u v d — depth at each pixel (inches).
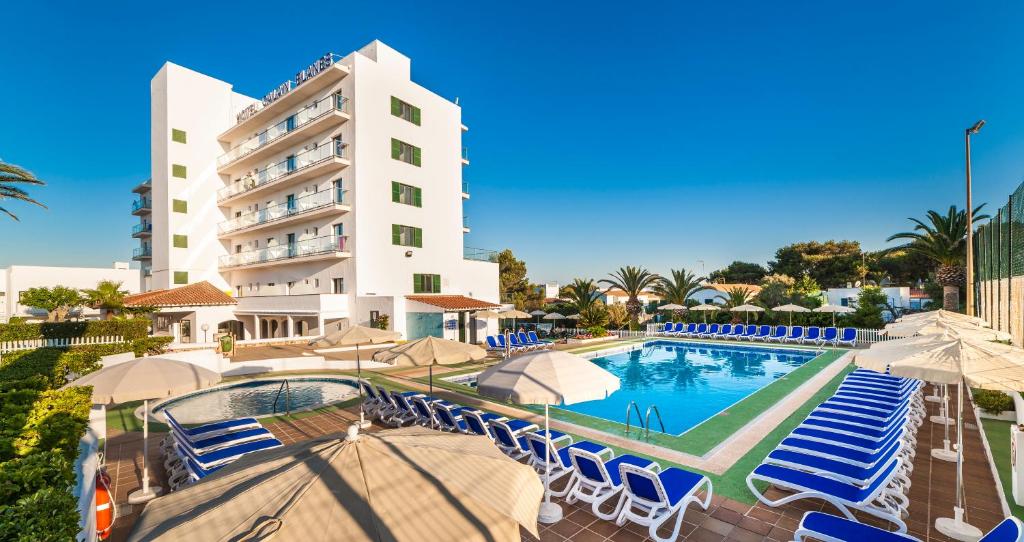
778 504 232.2
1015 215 454.0
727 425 397.7
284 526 84.7
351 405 490.6
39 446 183.5
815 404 461.7
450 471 106.7
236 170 1342.3
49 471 146.6
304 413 459.8
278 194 1218.6
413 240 1127.6
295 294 1155.9
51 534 113.6
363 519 88.2
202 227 1316.4
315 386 631.2
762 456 313.6
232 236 1328.7
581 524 225.0
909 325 499.2
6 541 109.3
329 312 991.0
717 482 269.6
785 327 1029.8
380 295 1029.8
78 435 206.5
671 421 470.9
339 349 886.4
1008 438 324.8
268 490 94.4
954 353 224.1
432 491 98.4
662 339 1101.7
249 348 906.1
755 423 394.3
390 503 93.0
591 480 245.4
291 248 1142.3
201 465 262.1
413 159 1139.3
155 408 504.7
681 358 913.5
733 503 242.2
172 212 1261.1
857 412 354.3
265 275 1249.4
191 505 96.5
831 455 257.4
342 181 1042.1
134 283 1765.5
